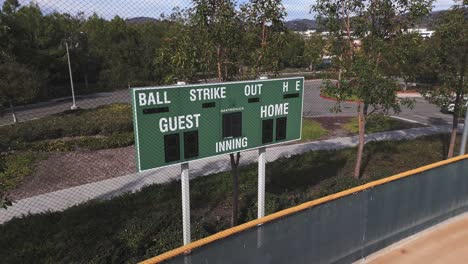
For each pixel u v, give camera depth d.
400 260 5.07
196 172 8.87
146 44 14.23
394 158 9.77
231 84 4.33
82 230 5.45
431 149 10.92
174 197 7.07
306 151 10.85
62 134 11.88
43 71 22.73
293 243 4.12
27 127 11.55
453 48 8.30
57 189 7.97
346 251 4.76
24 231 5.60
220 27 4.89
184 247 3.28
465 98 9.38
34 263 4.72
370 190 4.89
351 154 10.05
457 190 6.28
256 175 8.12
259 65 5.29
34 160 9.68
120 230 5.36
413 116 18.00
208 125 4.23
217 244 3.47
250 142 4.67
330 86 7.18
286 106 4.95
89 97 25.12
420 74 9.38
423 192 5.66
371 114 7.82
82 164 9.59
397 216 5.35
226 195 7.15
